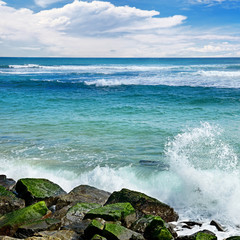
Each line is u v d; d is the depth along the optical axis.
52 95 25.33
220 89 26.47
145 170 8.41
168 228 5.34
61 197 6.53
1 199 6.10
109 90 28.12
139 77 38.94
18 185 6.76
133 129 13.19
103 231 4.77
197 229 5.68
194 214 6.39
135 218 5.74
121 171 8.35
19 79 39.03
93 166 8.77
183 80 33.88
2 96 24.62
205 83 30.75
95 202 6.44
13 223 5.10
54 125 14.04
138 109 18.53
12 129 13.20
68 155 9.72
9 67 66.00
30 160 9.22
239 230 5.65
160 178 7.88
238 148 10.12
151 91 26.75
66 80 37.56
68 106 19.86
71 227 5.13
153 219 5.32
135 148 10.45
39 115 16.62
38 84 33.50
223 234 5.48
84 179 7.93
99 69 57.59
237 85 28.55
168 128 13.31
